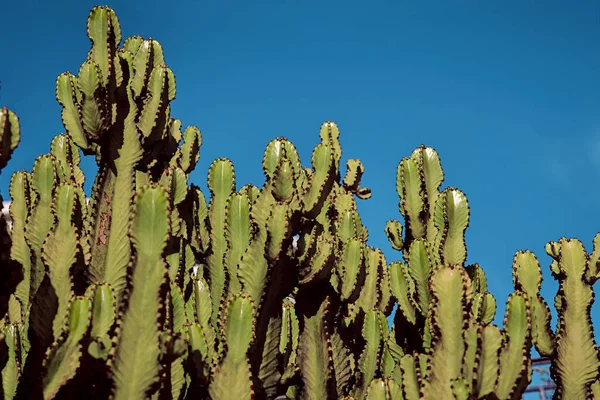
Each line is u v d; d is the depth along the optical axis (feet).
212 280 12.79
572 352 13.03
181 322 11.49
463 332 10.55
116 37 12.77
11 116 9.45
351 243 13.09
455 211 13.10
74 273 10.34
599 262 13.52
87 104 11.87
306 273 11.77
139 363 9.11
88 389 9.52
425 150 14.96
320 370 11.76
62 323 10.02
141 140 12.66
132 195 12.00
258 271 11.25
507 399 10.28
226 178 13.24
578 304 13.34
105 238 11.51
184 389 11.43
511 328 10.57
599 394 13.07
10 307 13.01
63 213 10.54
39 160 11.43
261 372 11.16
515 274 13.42
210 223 13.07
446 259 12.93
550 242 14.03
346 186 17.75
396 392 12.11
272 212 11.32
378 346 13.44
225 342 10.14
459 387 10.03
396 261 13.76
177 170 13.39
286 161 11.76
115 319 9.72
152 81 13.08
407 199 14.42
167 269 9.45
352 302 12.95
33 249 11.10
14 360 10.62
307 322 12.01
